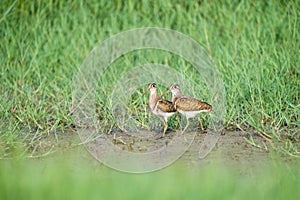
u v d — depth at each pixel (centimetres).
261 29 2733
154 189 1430
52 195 1405
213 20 2814
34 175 1547
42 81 2350
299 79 2325
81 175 1596
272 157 1800
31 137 2009
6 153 1867
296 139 1969
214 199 1403
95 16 2836
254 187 1482
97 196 1392
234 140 1961
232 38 2706
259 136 1997
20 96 2294
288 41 2583
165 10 2891
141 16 2883
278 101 2162
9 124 2081
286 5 2845
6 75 2417
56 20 2798
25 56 2570
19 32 2705
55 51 2623
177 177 1527
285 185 1498
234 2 2936
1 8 2827
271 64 2406
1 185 1444
